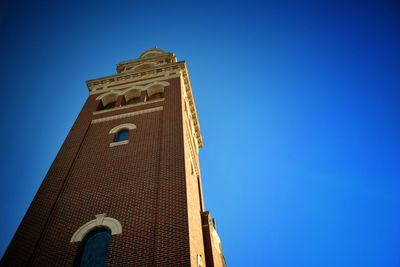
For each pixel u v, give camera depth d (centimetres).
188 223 1078
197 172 2138
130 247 1041
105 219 1166
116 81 2391
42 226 1166
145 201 1208
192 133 2308
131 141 1584
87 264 1040
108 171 1402
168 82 2242
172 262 964
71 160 1504
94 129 1775
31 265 1048
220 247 1738
